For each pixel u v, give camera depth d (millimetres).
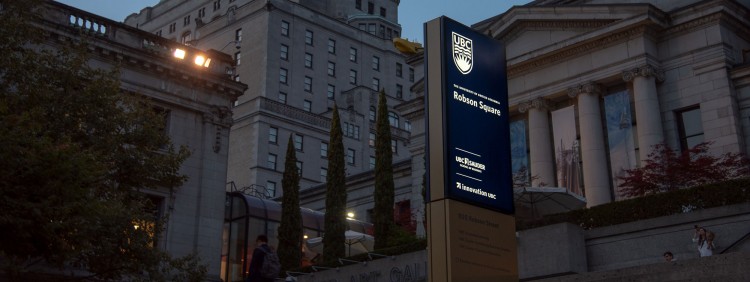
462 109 20906
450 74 20938
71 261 27188
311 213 52906
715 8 43688
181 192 39094
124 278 33375
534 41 50312
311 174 91438
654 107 44125
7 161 21203
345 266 36812
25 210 21438
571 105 48750
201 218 39281
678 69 44938
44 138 22594
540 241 30031
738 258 21719
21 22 27391
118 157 28625
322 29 104375
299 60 100125
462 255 19438
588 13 47188
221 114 41719
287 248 42594
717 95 42906
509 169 21594
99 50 37688
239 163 89312
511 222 21031
